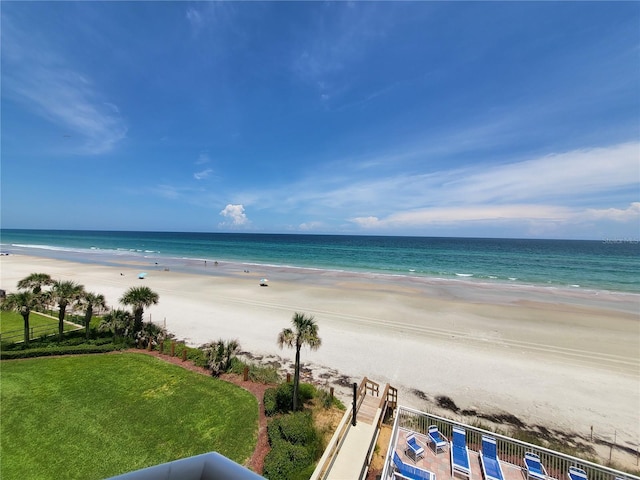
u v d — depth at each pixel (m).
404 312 28.39
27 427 11.45
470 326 24.78
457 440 10.57
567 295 36.22
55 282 20.34
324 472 9.12
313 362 18.11
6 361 16.52
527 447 10.02
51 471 9.64
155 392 13.96
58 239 141.88
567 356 19.53
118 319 19.78
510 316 27.53
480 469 9.77
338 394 14.90
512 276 49.78
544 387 16.05
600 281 45.59
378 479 9.71
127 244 114.88
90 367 16.19
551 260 70.94
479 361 18.59
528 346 20.97
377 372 17.14
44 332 21.03
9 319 23.36
